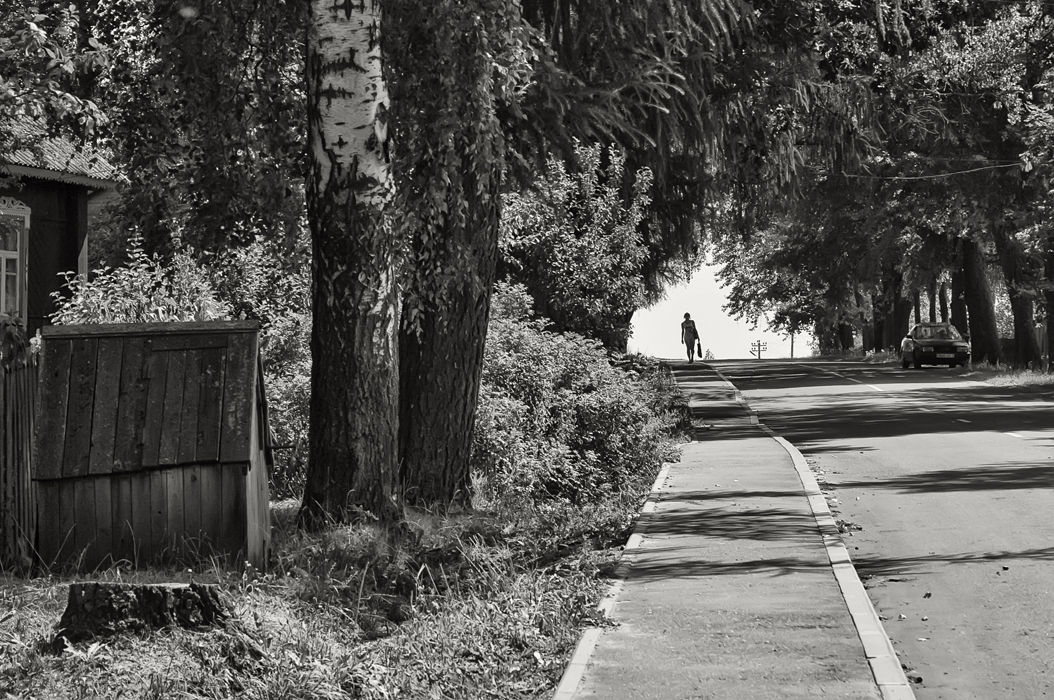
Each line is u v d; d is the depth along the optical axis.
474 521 13.82
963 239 57.44
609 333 25.34
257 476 10.83
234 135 14.59
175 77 14.06
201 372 10.57
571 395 20.56
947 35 34.69
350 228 12.07
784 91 25.06
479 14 12.99
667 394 32.72
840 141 29.66
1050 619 9.60
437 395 15.34
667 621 9.22
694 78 21.78
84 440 10.37
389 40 13.41
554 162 19.97
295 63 14.66
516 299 21.09
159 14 14.22
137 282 16.59
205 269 17.34
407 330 15.42
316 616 9.19
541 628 9.30
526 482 17.75
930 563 12.03
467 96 13.23
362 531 11.48
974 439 24.70
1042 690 7.78
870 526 14.48
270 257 18.03
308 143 12.34
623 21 18.75
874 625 8.93
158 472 10.36
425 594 10.28
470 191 14.84
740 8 22.41
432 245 14.46
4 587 9.72
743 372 61.34
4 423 10.72
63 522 10.35
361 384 12.09
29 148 15.71
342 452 12.10
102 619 8.08
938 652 8.84
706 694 7.31
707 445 24.47
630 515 15.48
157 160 15.23
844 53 27.84
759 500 16.14
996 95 39.53
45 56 13.23
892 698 7.13
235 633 7.96
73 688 7.26
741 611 9.47
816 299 96.88
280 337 17.86
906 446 23.88
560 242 24.09
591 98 18.08
